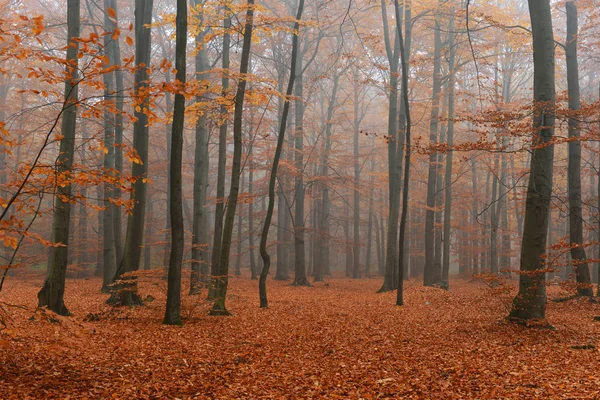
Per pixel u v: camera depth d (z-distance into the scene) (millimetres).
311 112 33906
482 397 5457
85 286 19812
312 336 9242
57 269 10117
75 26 10109
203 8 11953
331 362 7250
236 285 22266
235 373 6508
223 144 16156
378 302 15250
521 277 10227
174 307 10070
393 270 20047
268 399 5418
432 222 21453
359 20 26625
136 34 13055
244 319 11188
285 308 13406
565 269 24484
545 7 9945
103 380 5730
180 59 9602
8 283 20781
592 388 5625
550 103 9219
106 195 17219
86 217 25734
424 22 24156
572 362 7078
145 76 12797
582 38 15617
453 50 21281
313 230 25672
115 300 12734
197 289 15117
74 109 9688
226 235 12078
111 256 17359
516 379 6168
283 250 28500
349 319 11414
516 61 26266
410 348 8234
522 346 8305
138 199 12859
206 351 7711
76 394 5098
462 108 29188
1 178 23281
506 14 19297
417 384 6066
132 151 5688
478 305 14047
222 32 12180
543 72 9875
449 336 9297
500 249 29797
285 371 6672
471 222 31031
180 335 8891
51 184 5527
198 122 17328
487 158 22594
